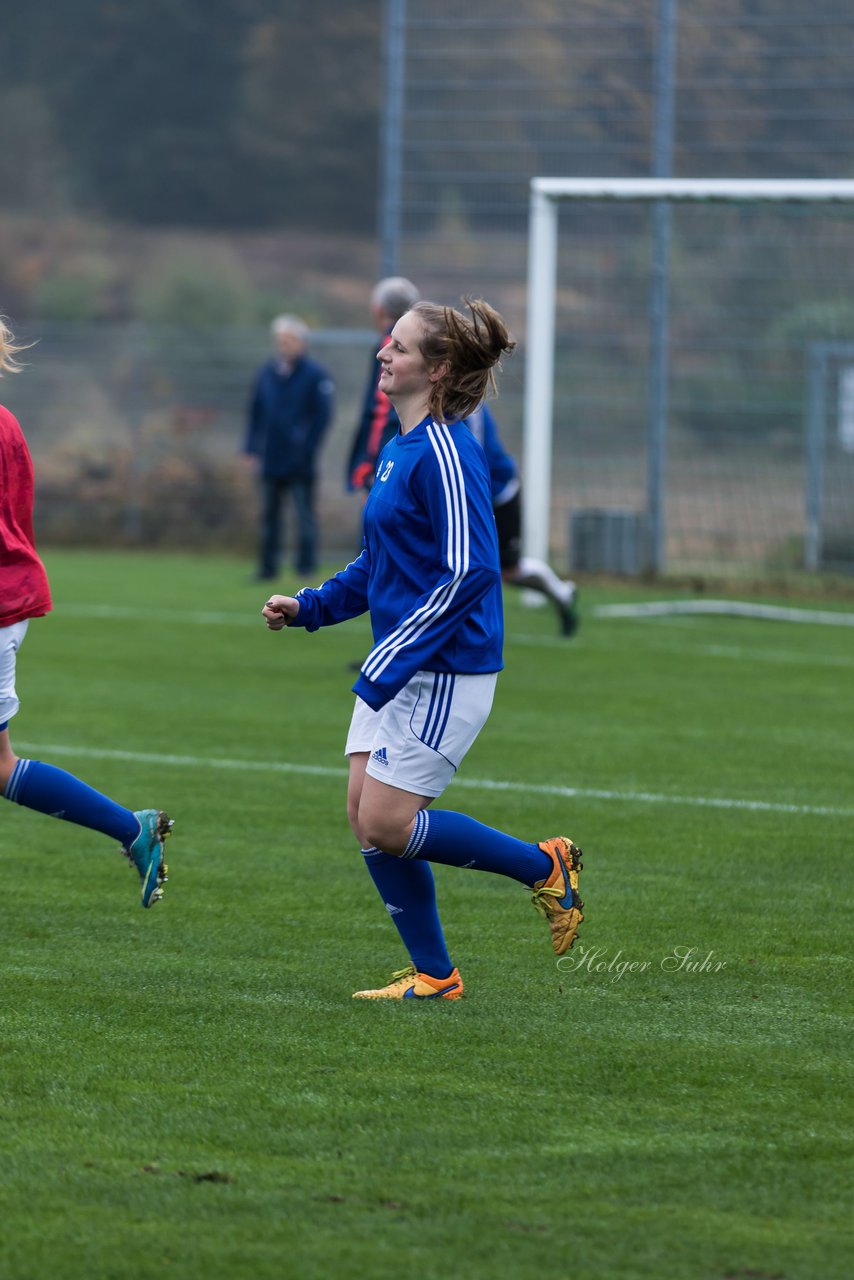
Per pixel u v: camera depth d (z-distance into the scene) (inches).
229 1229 398.6
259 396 2138.3
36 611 613.9
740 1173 433.7
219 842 831.1
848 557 2242.9
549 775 1007.0
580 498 2588.6
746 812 913.5
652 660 1514.5
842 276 2429.9
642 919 699.4
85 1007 570.6
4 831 856.3
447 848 565.0
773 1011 574.9
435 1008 575.2
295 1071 507.5
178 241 5925.2
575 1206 412.8
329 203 6063.0
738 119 2333.9
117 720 1168.8
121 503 2802.7
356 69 6117.1
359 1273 377.1
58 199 5994.1
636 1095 489.7
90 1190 419.8
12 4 6131.9
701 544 2342.5
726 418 2506.2
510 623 1761.8
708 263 2479.1
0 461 597.3
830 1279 376.2
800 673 1455.5
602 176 2397.9
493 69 2445.9
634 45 2395.4
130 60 6107.3
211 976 612.1
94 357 3570.4
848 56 2294.5
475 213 2444.6
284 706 1239.5
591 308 2733.8
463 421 559.2
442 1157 442.3
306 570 2183.8
